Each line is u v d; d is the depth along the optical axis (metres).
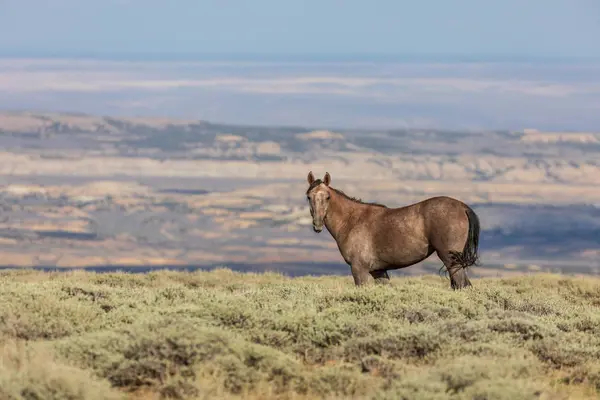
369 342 29.73
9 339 29.25
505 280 62.72
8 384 22.52
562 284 60.88
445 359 27.59
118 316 33.88
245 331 31.28
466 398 23.09
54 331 31.03
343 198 45.47
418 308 35.78
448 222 42.75
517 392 23.19
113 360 26.14
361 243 44.38
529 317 36.44
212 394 23.95
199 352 26.72
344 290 41.59
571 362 29.83
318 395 24.89
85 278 59.16
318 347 30.91
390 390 23.78
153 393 24.50
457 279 43.56
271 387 24.86
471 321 33.62
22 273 64.81
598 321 35.97
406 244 43.53
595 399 25.27
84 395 22.67
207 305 34.75
